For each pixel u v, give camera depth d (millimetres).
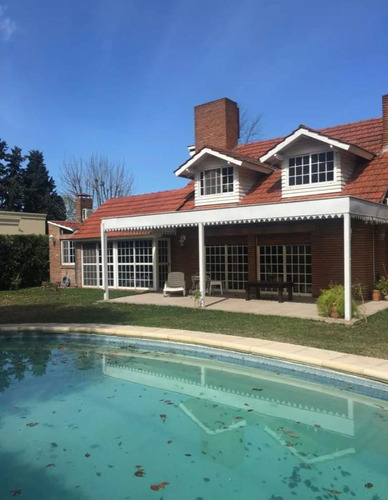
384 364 6672
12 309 14695
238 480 4211
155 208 19891
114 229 15938
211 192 17141
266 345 8156
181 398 6609
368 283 13562
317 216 11141
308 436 5184
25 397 6699
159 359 8844
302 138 14445
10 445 5043
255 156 18656
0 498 3961
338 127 17250
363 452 4750
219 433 5312
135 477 4305
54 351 9734
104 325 10984
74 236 21875
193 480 4234
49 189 53094
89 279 22156
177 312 12922
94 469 4480
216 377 7621
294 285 15867
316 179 14398
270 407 6164
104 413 6012
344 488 4027
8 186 50375
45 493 4047
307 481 4168
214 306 13758
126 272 20359
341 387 6637
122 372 8047
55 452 4863
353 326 9898
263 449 4871
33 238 24016
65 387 7184
